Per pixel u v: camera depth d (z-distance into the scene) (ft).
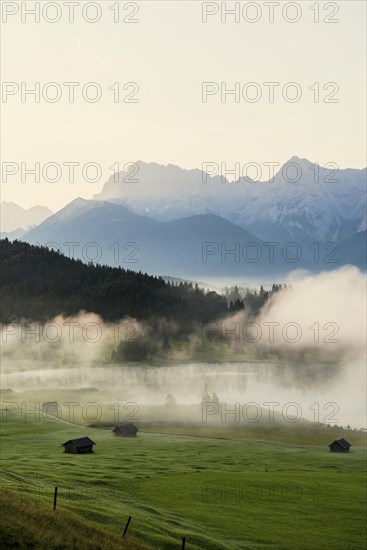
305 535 255.50
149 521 243.60
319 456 507.30
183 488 331.57
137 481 346.54
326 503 308.19
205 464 433.89
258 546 236.43
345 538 254.27
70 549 168.86
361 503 309.83
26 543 162.71
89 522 210.18
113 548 181.27
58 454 470.39
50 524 181.88
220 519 271.28
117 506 263.29
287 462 463.01
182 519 263.29
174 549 212.84
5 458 437.58
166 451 508.94
